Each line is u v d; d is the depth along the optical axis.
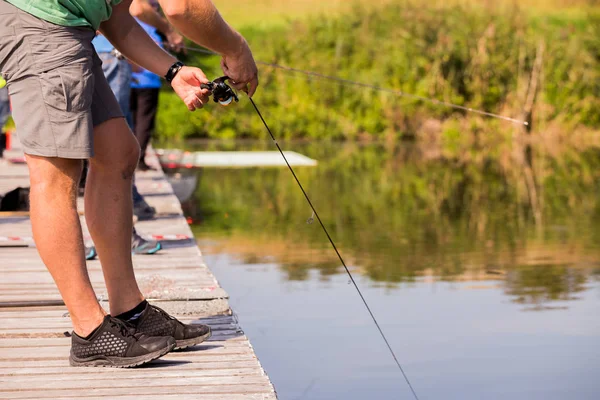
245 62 3.38
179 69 3.48
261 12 26.27
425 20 21.56
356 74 20.98
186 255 5.79
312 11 25.81
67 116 3.20
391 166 14.79
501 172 13.84
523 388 3.84
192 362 3.47
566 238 7.77
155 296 4.37
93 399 3.06
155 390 3.15
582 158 16.34
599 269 6.37
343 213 9.43
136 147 3.52
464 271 6.33
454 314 5.09
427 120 20.94
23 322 4.04
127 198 3.52
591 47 21.70
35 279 4.98
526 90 21.16
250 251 7.10
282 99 20.98
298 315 5.04
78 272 3.37
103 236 3.49
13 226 6.79
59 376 3.30
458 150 18.16
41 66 3.17
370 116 20.92
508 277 6.09
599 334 4.66
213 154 16.48
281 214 9.34
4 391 3.13
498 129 20.95
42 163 3.27
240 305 5.27
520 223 8.69
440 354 4.34
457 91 21.00
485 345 4.48
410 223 8.69
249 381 3.25
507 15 22.17
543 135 21.16
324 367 4.13
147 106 9.89
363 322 4.89
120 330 3.39
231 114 20.94
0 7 3.18
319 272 6.26
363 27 21.69
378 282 5.93
